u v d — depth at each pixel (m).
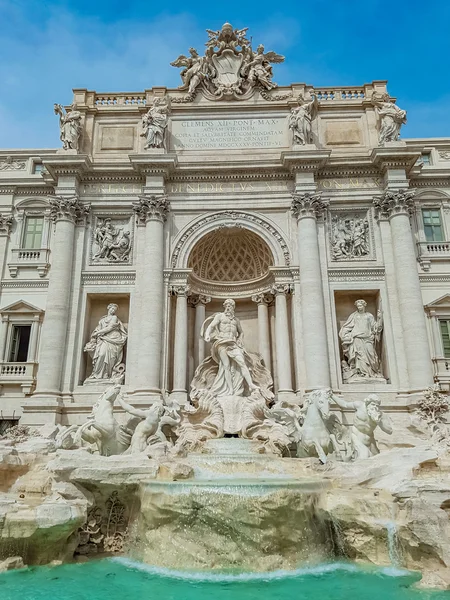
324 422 18.83
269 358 25.75
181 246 25.95
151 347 23.61
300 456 19.03
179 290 25.25
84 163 26.16
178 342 24.38
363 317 25.00
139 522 14.39
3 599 10.44
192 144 27.88
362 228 26.30
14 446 17.44
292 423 20.59
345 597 10.41
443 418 21.59
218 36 29.58
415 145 28.55
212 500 12.86
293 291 25.05
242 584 11.35
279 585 11.26
